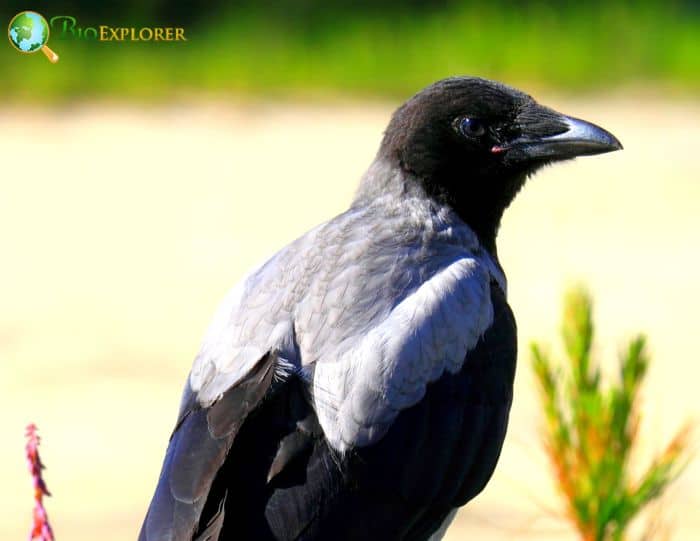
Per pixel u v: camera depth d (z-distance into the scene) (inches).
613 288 708.7
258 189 953.5
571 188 948.6
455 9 1480.1
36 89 1298.0
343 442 254.8
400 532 259.8
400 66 1391.5
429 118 306.3
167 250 800.3
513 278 729.6
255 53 1402.6
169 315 674.2
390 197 305.4
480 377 280.8
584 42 1402.6
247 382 256.8
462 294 281.4
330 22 1466.5
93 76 1331.2
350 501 252.1
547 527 423.2
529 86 1342.3
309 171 1010.7
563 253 779.4
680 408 522.9
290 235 825.5
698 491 451.5
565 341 275.9
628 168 999.0
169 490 246.8
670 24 1428.4
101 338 637.3
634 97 1290.6
